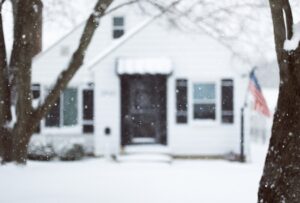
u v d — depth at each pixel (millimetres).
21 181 9500
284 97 5707
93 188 9320
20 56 10969
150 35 19000
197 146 18859
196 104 18938
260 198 5805
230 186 10094
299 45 5582
